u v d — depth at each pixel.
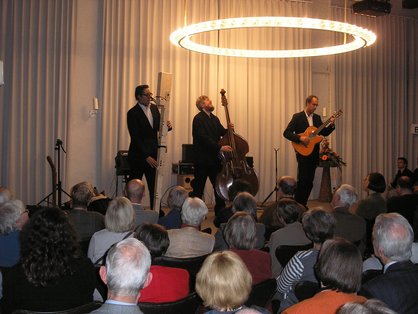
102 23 8.13
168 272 2.45
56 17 7.80
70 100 7.89
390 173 10.62
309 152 6.93
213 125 6.62
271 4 9.27
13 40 7.53
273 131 9.37
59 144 7.42
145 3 8.31
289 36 9.43
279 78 9.38
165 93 6.15
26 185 7.73
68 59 7.89
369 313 1.21
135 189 4.02
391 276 2.15
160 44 8.43
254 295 2.46
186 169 8.14
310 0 9.57
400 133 10.73
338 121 10.06
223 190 6.48
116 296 1.73
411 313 2.11
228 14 8.91
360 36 5.54
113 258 1.74
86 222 3.78
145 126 6.23
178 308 2.20
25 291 2.15
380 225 2.31
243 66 9.07
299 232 3.36
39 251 2.16
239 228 2.85
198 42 8.76
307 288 2.36
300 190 7.03
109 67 8.16
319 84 9.91
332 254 1.96
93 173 8.22
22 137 7.70
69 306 2.19
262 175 9.29
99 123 8.23
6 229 2.88
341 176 9.84
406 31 10.70
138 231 2.79
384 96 10.52
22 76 7.63
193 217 3.37
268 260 2.87
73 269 2.22
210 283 1.74
